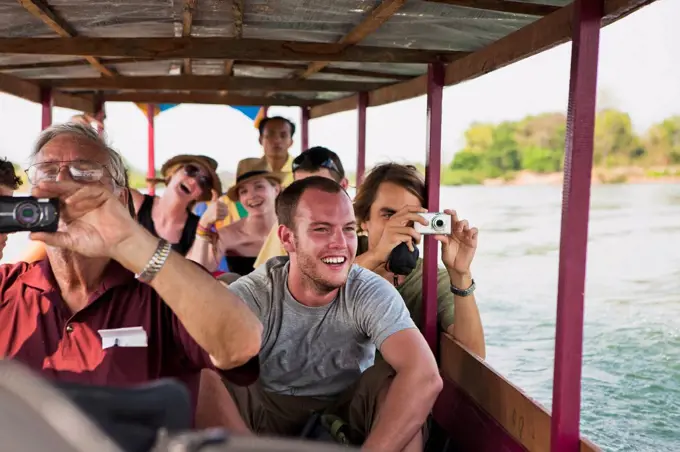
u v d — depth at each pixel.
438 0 2.75
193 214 5.44
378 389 2.69
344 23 3.39
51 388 0.76
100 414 0.92
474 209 22.28
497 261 15.84
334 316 2.79
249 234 5.62
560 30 2.47
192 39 3.49
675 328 9.74
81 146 1.96
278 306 2.80
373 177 3.83
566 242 2.28
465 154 27.53
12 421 0.73
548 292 12.80
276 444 0.71
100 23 3.57
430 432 3.59
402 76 4.98
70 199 1.58
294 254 2.74
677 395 6.49
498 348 9.38
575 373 2.32
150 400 0.97
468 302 3.54
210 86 5.51
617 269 14.05
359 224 3.92
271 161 6.36
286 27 3.60
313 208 2.68
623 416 5.99
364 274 2.88
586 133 2.25
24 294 2.03
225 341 1.73
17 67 4.83
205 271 1.72
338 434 2.72
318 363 2.87
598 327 10.09
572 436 2.32
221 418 2.50
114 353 1.98
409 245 3.59
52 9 3.23
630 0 2.06
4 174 2.71
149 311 2.03
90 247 1.62
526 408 2.62
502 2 2.80
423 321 3.71
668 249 15.34
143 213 5.36
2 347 2.00
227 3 3.09
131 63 5.00
